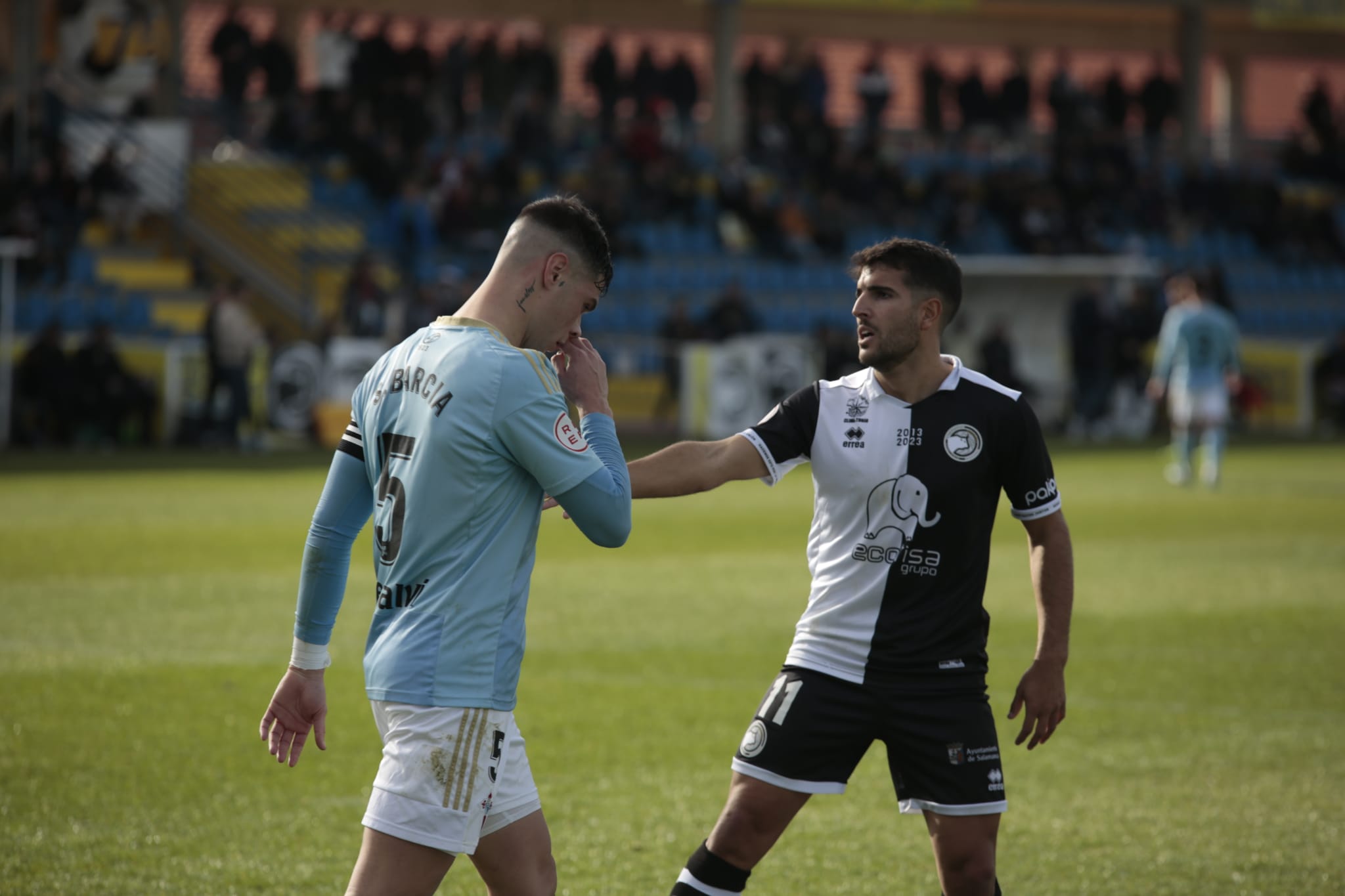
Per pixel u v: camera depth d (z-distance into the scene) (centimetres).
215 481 5716
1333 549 4278
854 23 12281
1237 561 4044
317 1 10519
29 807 1791
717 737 2186
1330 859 1673
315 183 9719
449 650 1050
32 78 9306
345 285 9031
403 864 1042
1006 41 12744
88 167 9194
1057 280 9719
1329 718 2347
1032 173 11069
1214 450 6006
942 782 1255
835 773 1281
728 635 2964
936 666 1263
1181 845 1723
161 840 1684
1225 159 13275
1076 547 4297
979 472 1279
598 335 8631
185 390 7462
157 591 3316
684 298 9619
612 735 2191
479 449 1055
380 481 1091
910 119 13125
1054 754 2142
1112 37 12900
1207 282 10156
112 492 5300
